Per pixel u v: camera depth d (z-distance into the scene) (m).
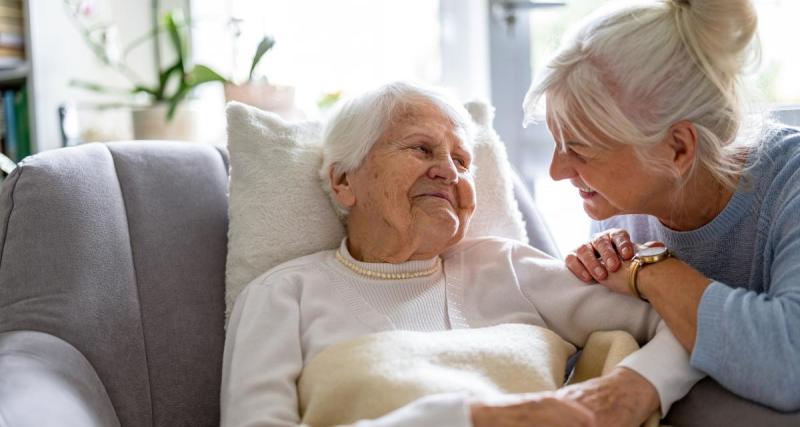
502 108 2.33
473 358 1.08
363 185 1.25
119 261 1.24
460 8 2.37
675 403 1.07
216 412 1.27
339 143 1.27
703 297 1.02
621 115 1.07
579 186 1.20
